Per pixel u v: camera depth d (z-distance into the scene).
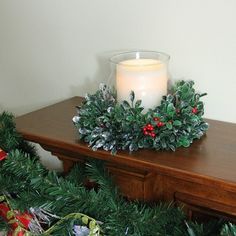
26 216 0.68
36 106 1.08
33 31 1.00
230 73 0.73
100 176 0.68
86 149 0.66
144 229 0.60
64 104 0.91
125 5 0.82
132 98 0.67
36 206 0.65
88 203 0.63
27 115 0.84
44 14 0.96
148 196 0.70
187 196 0.66
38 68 1.03
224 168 0.58
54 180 0.67
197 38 0.75
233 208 0.61
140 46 0.83
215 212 0.64
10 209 0.68
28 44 1.03
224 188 0.55
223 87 0.75
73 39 0.93
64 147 0.69
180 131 0.65
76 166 0.75
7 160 0.70
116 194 0.66
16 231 0.67
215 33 0.72
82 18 0.89
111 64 0.76
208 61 0.75
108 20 0.85
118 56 0.76
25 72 1.07
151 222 0.61
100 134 0.65
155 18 0.79
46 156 1.07
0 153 0.72
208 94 0.77
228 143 0.67
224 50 0.72
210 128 0.74
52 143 0.71
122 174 0.70
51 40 0.97
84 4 0.88
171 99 0.66
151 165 0.60
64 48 0.96
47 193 0.67
